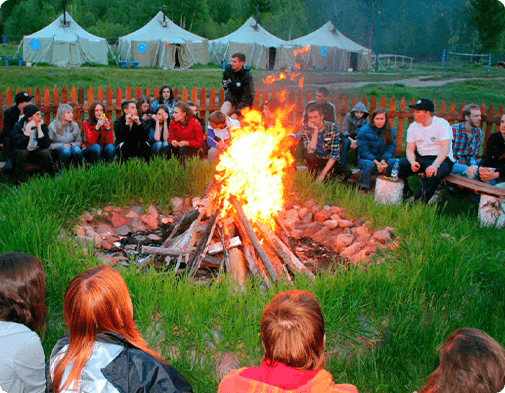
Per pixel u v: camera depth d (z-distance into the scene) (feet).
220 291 14.23
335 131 27.61
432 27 196.75
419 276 15.38
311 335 6.89
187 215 19.20
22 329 8.63
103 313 7.64
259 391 6.73
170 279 14.90
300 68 139.54
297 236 21.45
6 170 26.58
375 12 188.34
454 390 7.06
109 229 20.80
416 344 13.28
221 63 143.23
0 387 8.07
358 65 143.95
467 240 19.06
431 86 109.50
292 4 231.71
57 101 33.12
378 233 20.20
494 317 14.65
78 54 123.44
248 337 12.21
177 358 11.85
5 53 143.74
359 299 13.87
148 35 135.64
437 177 25.22
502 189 23.76
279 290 14.33
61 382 7.51
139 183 23.26
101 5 331.16
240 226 17.90
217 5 330.54
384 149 28.60
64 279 14.24
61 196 20.89
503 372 7.01
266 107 35.14
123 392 7.32
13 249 15.66
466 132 28.94
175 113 28.07
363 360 12.69
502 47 193.98
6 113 28.40
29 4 244.22
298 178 24.97
